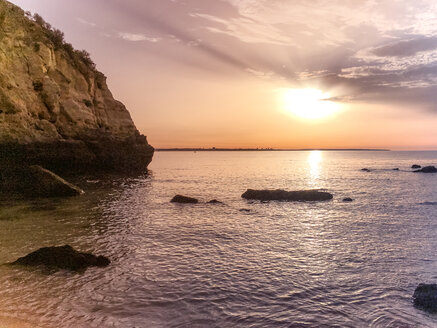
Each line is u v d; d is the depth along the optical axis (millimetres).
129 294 12039
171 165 129125
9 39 42344
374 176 71125
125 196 36875
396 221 25469
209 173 82938
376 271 14812
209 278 13727
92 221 23828
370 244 19141
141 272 14211
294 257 16672
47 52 48938
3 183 34406
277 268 15070
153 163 149625
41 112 45656
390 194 41312
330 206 32219
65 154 46219
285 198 36250
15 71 42250
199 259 16125
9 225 22016
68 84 52438
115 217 25500
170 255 16641
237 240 19719
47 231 20625
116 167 58125
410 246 18766
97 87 62906
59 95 48812
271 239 20062
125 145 61812
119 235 20219
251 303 11609
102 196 36094
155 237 20016
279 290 12711
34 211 26984
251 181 60688
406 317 10797
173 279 13539
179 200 33656
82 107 54656
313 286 13125
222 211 29203
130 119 66938
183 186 50188
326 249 18094
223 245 18609
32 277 13266
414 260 16344
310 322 10414
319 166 120750
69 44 57438
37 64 46000
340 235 21172
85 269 14258
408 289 12945
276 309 11219
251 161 181000
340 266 15414
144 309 10961
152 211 28516
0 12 41938
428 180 60562
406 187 49312
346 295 12359
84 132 52688
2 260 15188
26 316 10219
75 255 14680
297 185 54000
